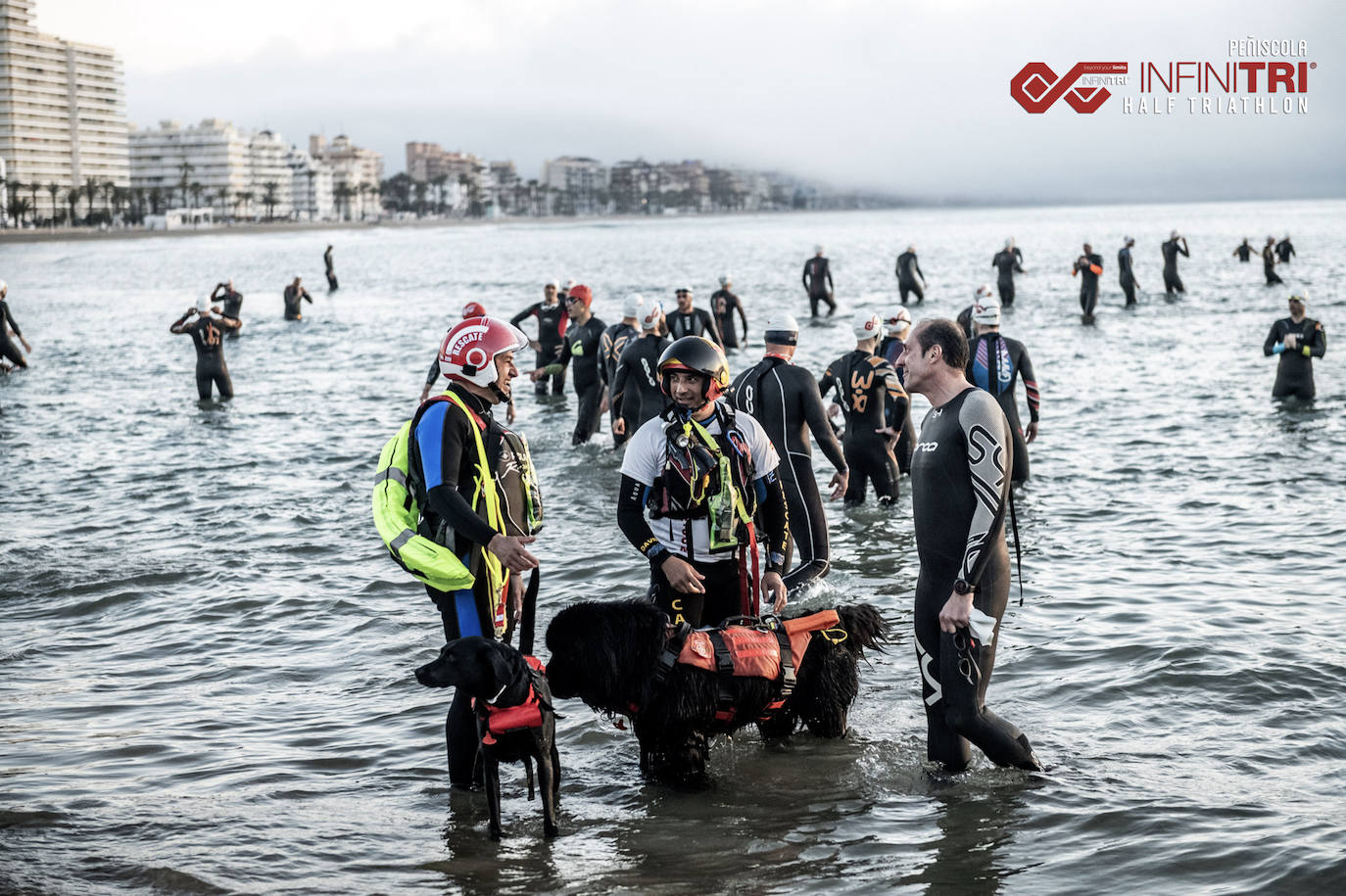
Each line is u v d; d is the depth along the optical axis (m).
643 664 4.93
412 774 5.31
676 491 5.31
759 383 7.64
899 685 6.28
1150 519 9.73
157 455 13.68
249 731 5.81
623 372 11.88
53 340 28.97
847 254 73.00
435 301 40.69
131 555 9.19
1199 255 60.25
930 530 5.01
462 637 4.91
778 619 5.40
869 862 4.38
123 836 4.67
